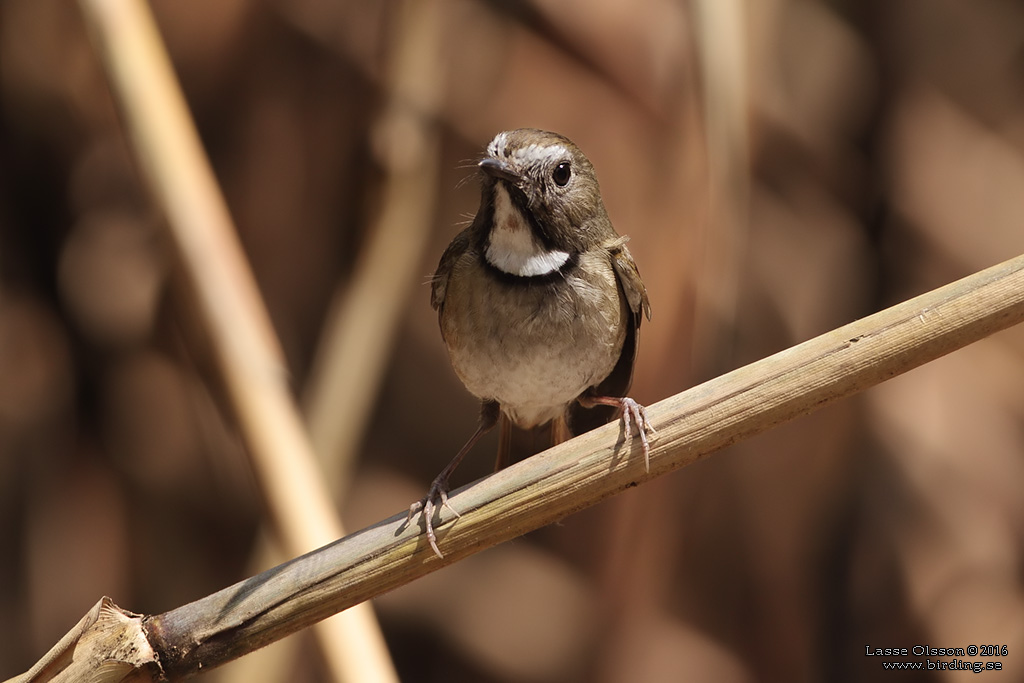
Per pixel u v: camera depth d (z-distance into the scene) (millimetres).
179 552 11656
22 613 11539
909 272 12125
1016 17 13000
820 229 12117
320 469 7922
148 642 4887
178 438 11781
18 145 11211
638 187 10438
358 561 5090
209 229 5707
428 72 8320
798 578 11219
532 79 11266
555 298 7078
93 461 11734
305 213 11422
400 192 8195
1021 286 4883
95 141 11328
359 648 5066
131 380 11648
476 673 11906
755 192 11758
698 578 11008
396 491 12523
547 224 7129
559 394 7305
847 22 12461
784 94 12039
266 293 11484
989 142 12680
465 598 12125
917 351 4945
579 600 11703
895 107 12297
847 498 11414
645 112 10641
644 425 5211
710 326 7539
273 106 11445
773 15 10695
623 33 10883
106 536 11648
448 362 12875
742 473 11156
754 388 5137
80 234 11484
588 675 10719
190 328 5605
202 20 11430
